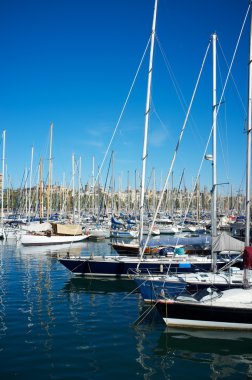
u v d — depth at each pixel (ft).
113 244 111.24
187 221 237.25
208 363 38.96
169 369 37.37
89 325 49.75
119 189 270.46
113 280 80.43
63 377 34.88
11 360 38.32
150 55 75.66
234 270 62.54
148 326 49.62
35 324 49.78
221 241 60.23
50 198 213.25
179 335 46.37
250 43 51.96
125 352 41.16
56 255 121.19
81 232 167.22
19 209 232.12
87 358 39.27
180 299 49.16
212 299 48.85
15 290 69.82
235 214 217.97
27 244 148.36
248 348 42.78
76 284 76.48
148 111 75.97
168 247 86.84
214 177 64.95
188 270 77.82
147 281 59.31
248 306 47.32
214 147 65.36
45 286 73.87
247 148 51.44
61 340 44.04
